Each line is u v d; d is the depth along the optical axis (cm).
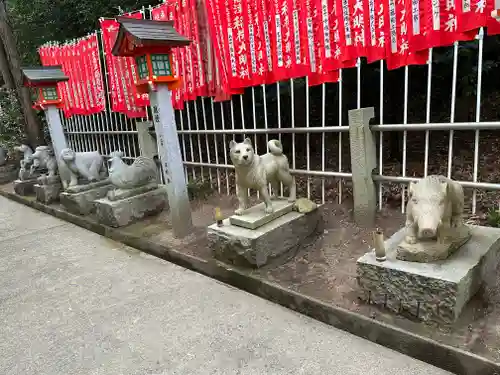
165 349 256
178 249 386
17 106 879
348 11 333
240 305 299
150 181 511
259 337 258
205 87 477
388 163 538
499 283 253
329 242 360
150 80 367
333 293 277
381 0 313
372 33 326
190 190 531
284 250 339
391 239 281
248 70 421
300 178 539
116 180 479
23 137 884
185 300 314
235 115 670
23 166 710
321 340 249
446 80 525
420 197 233
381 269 244
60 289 353
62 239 487
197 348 253
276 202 374
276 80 401
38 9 873
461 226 261
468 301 236
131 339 270
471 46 424
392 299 244
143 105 568
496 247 262
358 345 241
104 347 264
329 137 640
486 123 289
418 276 228
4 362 259
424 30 297
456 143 555
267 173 348
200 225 441
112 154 487
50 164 631
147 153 572
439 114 586
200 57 466
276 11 378
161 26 371
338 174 386
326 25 348
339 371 221
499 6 214
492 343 208
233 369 231
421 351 221
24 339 282
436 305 225
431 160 521
